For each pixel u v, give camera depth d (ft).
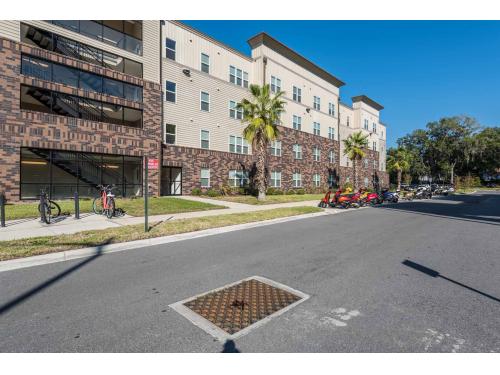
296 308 11.94
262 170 65.05
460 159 226.38
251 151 87.15
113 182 60.54
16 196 44.73
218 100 78.79
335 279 15.60
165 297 13.08
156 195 61.67
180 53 70.74
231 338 9.64
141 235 25.22
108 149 54.70
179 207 46.03
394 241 25.57
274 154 93.86
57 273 16.39
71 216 36.73
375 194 67.92
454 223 37.01
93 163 55.98
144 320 10.88
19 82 45.11
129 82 57.93
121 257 19.94
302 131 105.81
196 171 72.18
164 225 30.63
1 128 43.42
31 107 52.75
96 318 11.02
